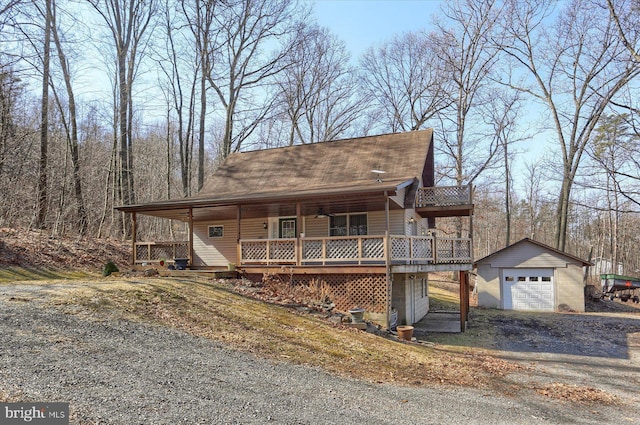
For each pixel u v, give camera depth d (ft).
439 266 53.98
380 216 56.13
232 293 41.68
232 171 70.08
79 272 51.78
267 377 22.54
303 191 50.42
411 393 23.43
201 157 91.30
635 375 32.83
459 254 58.80
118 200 86.99
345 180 58.44
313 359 27.76
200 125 91.76
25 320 24.81
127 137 87.56
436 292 94.89
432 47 109.50
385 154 62.64
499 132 112.57
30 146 67.26
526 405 23.34
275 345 29.37
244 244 51.47
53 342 22.06
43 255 52.11
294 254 48.70
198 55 92.68
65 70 72.79
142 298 33.94
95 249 62.59
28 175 68.44
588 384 29.48
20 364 18.43
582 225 177.78
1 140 61.82
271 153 73.05
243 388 20.24
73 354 20.86
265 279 49.32
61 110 75.82
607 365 36.35
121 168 80.59
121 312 29.84
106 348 22.68
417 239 51.60
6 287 34.27
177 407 16.67
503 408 22.31
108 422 14.42
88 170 88.89
